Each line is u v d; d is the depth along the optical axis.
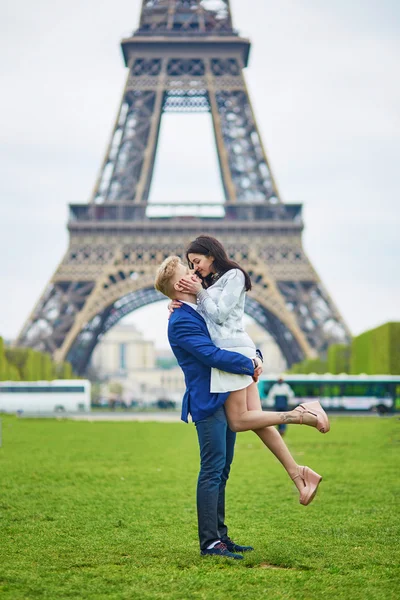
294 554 16.95
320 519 22.12
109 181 153.00
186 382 17.27
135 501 26.12
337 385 120.50
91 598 13.62
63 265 145.12
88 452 47.97
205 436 16.84
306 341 139.62
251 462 40.78
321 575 15.09
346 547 17.80
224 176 157.25
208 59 155.25
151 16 160.25
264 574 15.15
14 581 14.78
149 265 145.62
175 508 24.52
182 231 147.25
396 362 117.00
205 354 16.64
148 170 157.75
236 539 19.14
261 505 25.11
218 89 153.88
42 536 19.48
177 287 17.23
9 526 21.03
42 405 150.38
